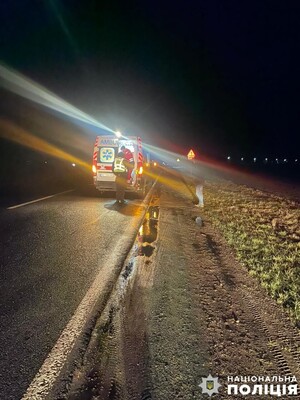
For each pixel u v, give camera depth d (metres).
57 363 2.78
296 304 4.09
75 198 12.01
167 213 9.98
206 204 12.31
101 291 4.17
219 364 2.88
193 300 4.10
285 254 6.22
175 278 4.77
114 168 10.95
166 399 2.45
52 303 3.81
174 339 3.20
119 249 5.93
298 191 22.05
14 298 3.91
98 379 2.62
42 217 8.40
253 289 4.58
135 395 2.48
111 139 12.02
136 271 4.95
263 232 8.09
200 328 3.44
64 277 4.58
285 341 3.31
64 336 3.17
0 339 3.09
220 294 4.34
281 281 4.82
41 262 5.13
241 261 5.77
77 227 7.48
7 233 6.73
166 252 5.98
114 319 3.52
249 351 3.10
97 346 3.04
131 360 2.86
